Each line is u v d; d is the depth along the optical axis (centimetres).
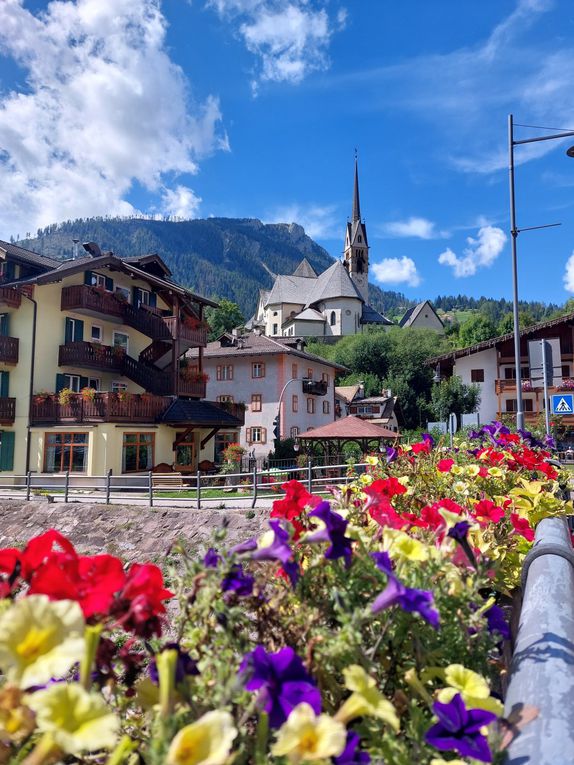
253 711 109
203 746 84
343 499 257
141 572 122
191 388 3008
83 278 2848
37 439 2600
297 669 113
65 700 85
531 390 3628
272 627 150
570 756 104
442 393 4019
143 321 2952
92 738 82
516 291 1297
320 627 144
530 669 138
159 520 1719
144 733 129
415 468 436
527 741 114
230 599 141
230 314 9500
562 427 2795
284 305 10550
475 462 480
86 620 114
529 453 495
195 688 121
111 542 1712
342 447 3416
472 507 341
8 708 85
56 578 110
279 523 165
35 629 90
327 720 94
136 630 114
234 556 140
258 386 4259
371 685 113
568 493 565
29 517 1883
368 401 5931
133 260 3147
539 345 1000
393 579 131
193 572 141
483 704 128
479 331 9888
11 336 2648
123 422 2564
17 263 2786
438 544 209
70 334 2794
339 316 9844
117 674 141
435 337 8400
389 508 232
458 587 167
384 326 10738
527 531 270
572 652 140
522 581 237
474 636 161
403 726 144
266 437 4200
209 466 2984
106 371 2891
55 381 2711
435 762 114
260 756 99
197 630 136
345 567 156
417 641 150
